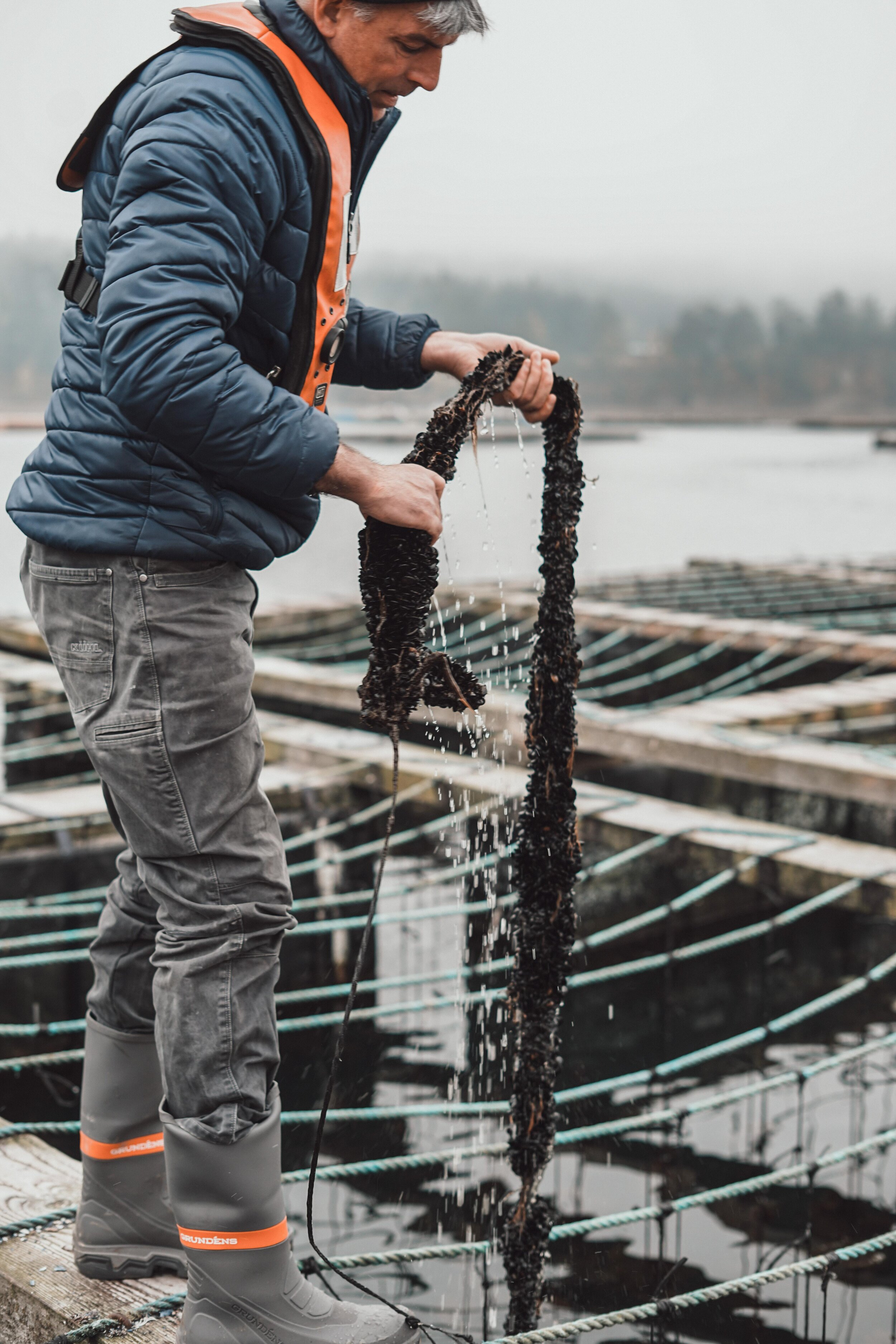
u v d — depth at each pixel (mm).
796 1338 2855
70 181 1690
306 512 1706
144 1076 1926
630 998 5020
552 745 1864
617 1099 4234
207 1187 1657
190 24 1566
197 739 1630
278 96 1553
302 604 10430
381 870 1635
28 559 1717
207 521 1587
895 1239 2414
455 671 1705
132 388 1465
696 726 6027
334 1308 1763
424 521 1643
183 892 1677
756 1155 3820
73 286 1647
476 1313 2793
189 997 1666
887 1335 2879
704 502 37469
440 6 1553
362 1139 3861
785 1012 5188
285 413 1521
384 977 5121
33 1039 4559
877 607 10750
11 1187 2328
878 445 95625
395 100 1706
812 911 4617
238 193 1494
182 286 1460
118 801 1683
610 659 9602
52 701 7293
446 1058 4449
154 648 1607
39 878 4805
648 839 4914
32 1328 1946
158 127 1486
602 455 78062
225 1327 1687
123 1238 1968
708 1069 4492
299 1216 3346
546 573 1900
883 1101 4223
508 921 2154
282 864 1737
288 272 1603
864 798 5137
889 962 4027
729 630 8984
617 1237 3291
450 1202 3438
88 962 4766
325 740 5992
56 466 1622
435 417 1750
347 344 2029
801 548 25469
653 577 12281
